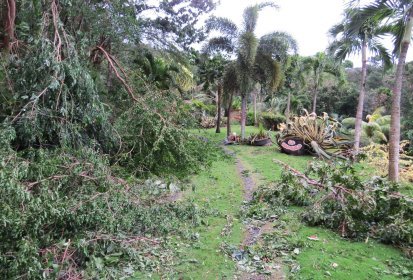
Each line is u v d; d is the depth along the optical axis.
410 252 3.88
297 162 10.41
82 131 5.21
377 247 4.05
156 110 6.34
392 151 7.30
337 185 4.89
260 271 3.34
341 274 3.26
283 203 5.63
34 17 5.16
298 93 27.34
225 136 17.80
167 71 12.20
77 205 3.16
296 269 3.36
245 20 15.01
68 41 5.00
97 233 3.32
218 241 4.07
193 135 7.02
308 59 19.28
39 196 3.02
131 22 7.00
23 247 2.47
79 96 4.79
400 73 7.26
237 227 4.62
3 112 4.69
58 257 2.96
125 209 3.66
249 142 14.92
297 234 4.36
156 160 6.24
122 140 6.09
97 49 7.14
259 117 23.53
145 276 3.15
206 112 23.73
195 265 3.43
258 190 5.93
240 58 14.63
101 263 3.11
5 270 2.54
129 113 6.18
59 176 3.55
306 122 12.39
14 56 4.90
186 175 6.90
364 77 11.32
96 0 6.61
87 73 5.03
